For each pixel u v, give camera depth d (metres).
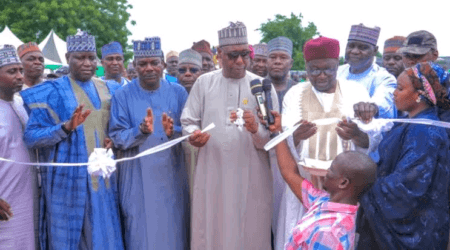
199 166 4.22
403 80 3.29
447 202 3.23
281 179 4.62
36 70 5.55
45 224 4.24
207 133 4.01
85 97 4.32
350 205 2.62
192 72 5.88
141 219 4.32
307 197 3.03
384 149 3.32
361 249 3.44
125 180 4.36
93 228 4.14
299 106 3.92
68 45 4.30
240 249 4.14
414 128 3.19
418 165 3.10
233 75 4.16
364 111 3.31
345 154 2.66
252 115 3.77
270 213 4.25
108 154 3.63
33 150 4.27
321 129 3.81
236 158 4.12
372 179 2.62
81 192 4.13
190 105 4.29
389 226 3.22
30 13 35.88
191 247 4.28
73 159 4.15
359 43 4.75
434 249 3.19
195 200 4.24
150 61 4.32
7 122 4.03
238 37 4.02
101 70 16.38
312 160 3.72
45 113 4.15
